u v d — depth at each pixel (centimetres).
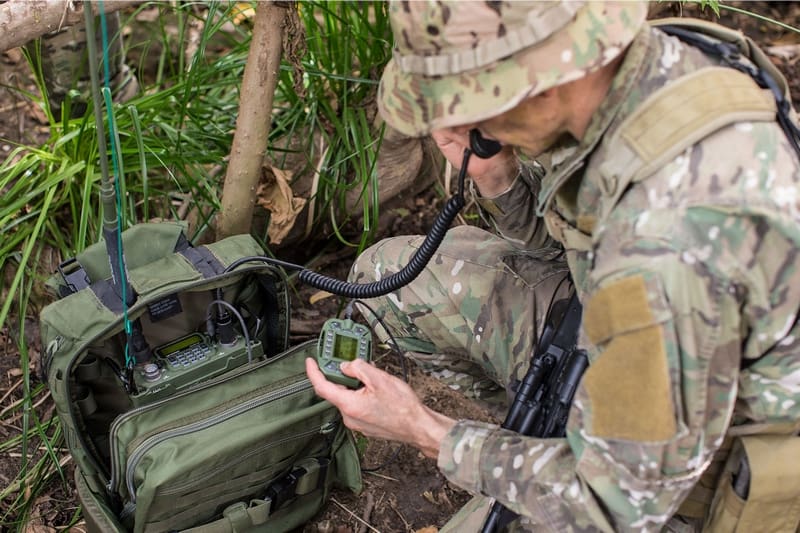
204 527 203
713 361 141
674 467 147
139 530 197
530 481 161
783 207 137
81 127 253
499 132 152
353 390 180
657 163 139
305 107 283
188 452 192
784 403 153
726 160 137
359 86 283
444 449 169
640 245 136
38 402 249
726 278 135
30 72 335
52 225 264
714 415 146
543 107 145
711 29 158
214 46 350
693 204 135
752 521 161
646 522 154
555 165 160
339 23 297
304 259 292
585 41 138
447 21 138
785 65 356
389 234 298
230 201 244
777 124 146
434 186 308
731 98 141
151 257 206
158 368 204
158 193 271
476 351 207
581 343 157
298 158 279
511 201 196
